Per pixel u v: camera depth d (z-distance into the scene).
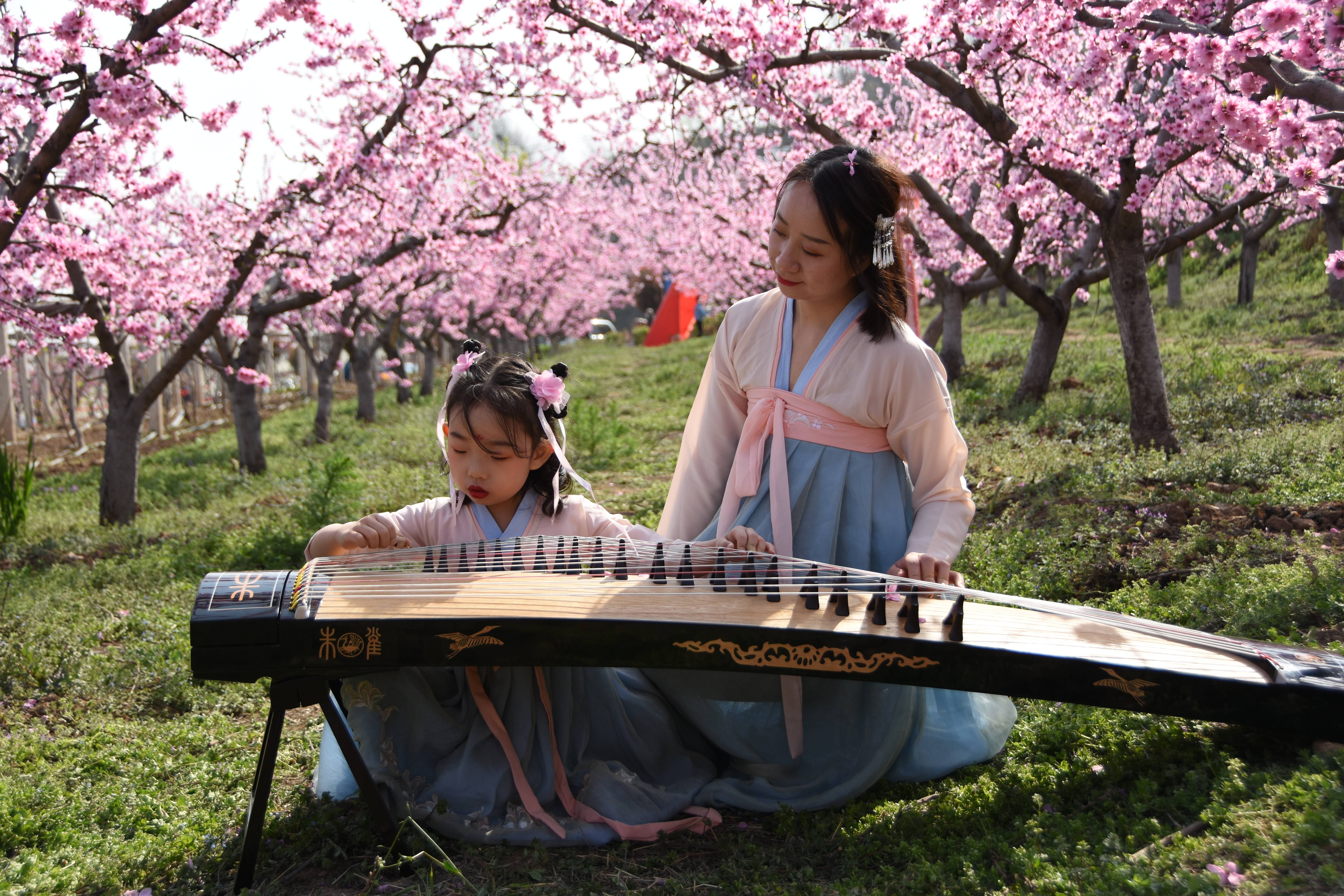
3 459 7.61
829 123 8.02
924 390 2.54
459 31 9.47
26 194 6.30
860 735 2.54
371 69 9.69
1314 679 2.09
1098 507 5.12
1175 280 18.53
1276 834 1.80
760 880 2.15
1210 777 2.21
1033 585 4.04
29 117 6.85
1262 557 3.93
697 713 2.64
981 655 2.11
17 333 9.35
